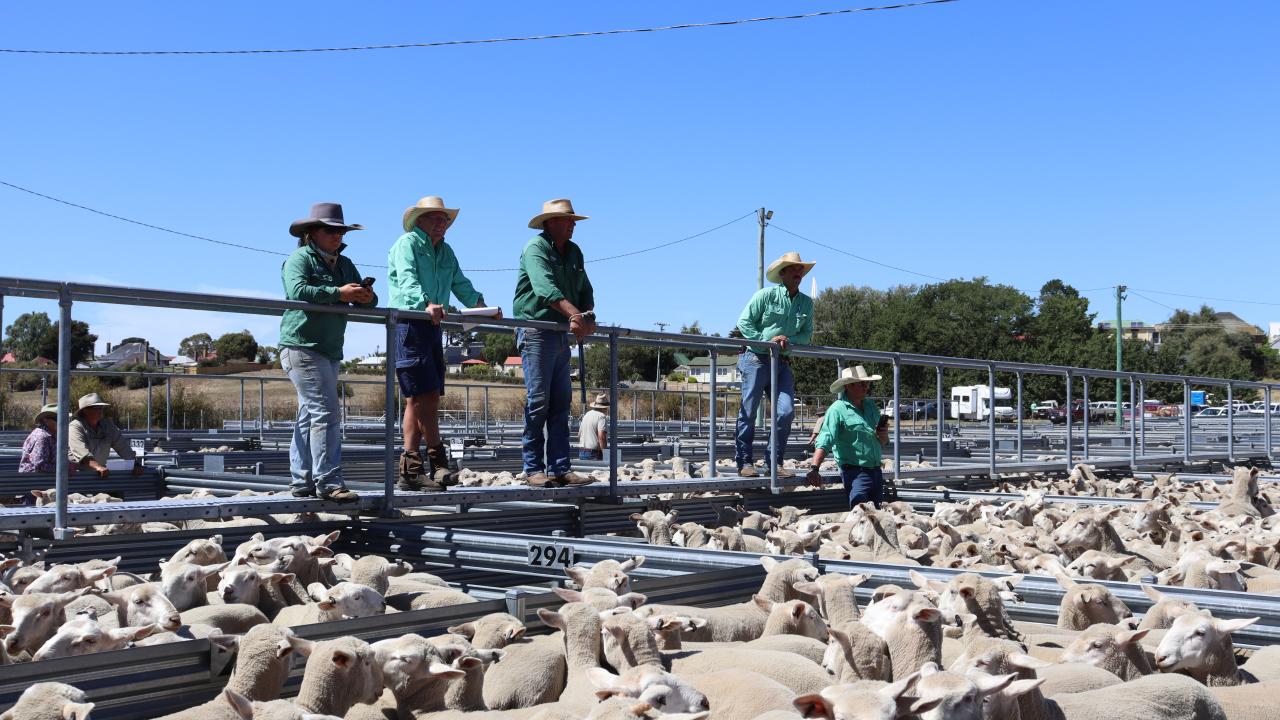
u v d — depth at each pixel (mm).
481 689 5402
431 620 5863
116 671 4715
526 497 9859
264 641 4973
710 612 6695
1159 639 6105
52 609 5676
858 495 12562
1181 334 129000
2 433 21375
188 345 66875
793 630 6402
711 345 11883
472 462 18656
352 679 4953
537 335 9852
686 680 5070
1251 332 140875
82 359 37656
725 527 10016
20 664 4422
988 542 10078
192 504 8234
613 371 10531
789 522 11773
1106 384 76125
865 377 12562
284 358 8672
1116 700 4926
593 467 18500
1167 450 25750
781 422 12367
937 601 6273
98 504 8047
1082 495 14414
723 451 23125
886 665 5531
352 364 46188
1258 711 5273
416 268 9195
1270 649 6184
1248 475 14477
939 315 82438
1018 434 17203
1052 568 7910
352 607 6410
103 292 7531
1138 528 11766
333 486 8672
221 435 23234
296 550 7414
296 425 9070
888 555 9617
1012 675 4367
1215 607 6492
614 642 5629
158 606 6047
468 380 42375
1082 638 5672
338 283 8727
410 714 5055
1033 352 78250
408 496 9180
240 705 4121
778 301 12336
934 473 14938
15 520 7586
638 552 8289
